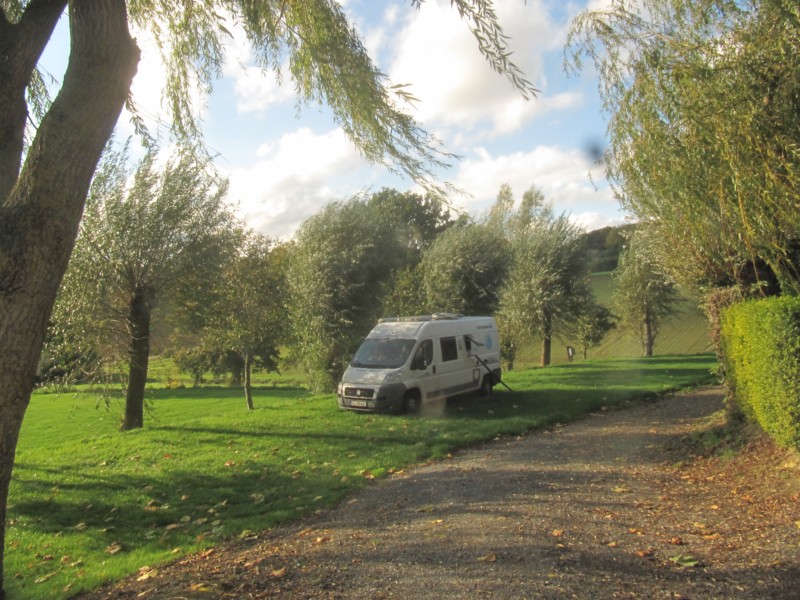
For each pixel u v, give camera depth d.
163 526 7.12
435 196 5.47
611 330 43.62
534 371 24.84
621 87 6.63
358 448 10.73
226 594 4.33
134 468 10.04
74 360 14.23
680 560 4.27
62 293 13.49
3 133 4.37
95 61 4.06
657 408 14.07
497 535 5.16
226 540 6.20
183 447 11.62
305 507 7.19
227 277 16.53
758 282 8.41
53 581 5.32
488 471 8.31
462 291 26.67
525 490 6.96
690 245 8.95
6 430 3.86
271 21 6.18
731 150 5.50
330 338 22.39
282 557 5.21
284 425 13.27
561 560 4.39
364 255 22.69
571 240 33.03
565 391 17.58
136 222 14.05
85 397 14.68
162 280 14.47
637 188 7.01
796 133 5.48
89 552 6.25
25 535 6.88
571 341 41.47
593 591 3.82
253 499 7.90
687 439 9.57
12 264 3.73
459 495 7.00
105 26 4.11
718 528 5.04
